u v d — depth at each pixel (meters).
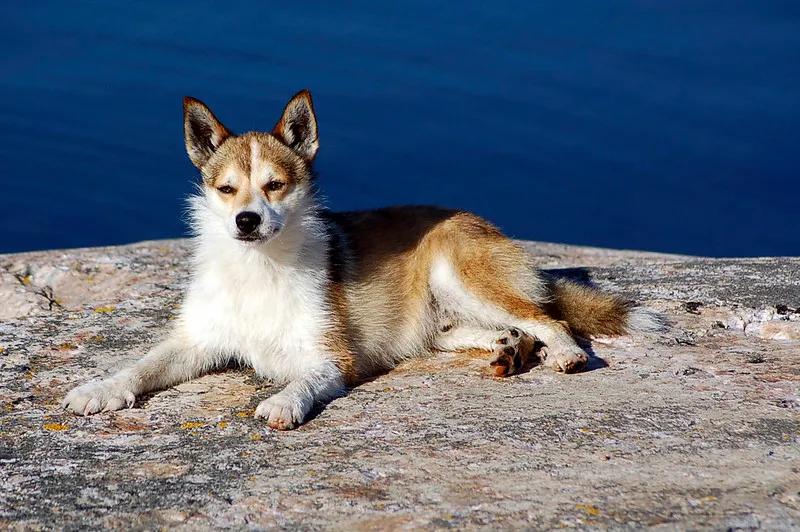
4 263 14.30
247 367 10.15
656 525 6.12
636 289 12.48
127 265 14.36
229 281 9.56
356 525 6.30
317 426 8.22
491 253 10.62
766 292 12.02
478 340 10.54
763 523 6.12
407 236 10.81
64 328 11.45
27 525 6.45
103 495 6.91
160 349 9.56
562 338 9.91
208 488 6.97
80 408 8.70
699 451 7.32
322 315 9.57
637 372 9.34
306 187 9.84
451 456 7.36
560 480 6.88
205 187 9.88
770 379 8.98
